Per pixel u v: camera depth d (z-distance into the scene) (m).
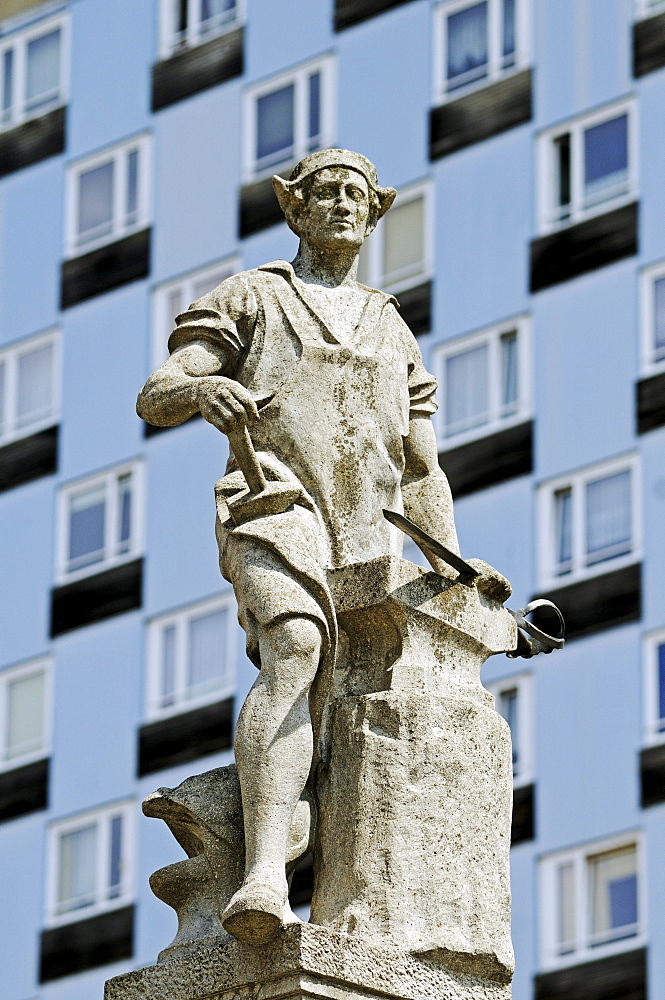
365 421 8.99
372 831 8.53
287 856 8.45
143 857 25.62
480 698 8.80
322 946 8.21
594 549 24.53
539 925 23.30
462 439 25.41
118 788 26.05
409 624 8.73
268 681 8.52
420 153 26.45
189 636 26.34
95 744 26.38
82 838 26.02
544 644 9.16
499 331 25.61
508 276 25.75
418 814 8.55
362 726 8.62
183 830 8.73
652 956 22.83
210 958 8.34
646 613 24.11
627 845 23.30
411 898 8.48
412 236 26.28
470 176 26.19
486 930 8.55
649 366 24.89
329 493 8.91
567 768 23.78
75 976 25.41
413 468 9.28
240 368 9.04
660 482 24.45
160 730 26.06
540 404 25.22
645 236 25.27
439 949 8.45
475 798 8.65
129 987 8.45
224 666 25.95
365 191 9.26
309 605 8.55
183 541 26.78
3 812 26.50
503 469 25.12
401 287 26.16
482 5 26.50
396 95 26.67
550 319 25.42
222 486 8.87
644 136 25.50
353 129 26.83
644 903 23.03
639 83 25.66
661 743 23.53
